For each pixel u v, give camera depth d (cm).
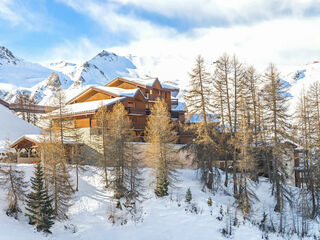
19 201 2658
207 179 3541
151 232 2472
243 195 2948
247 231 2616
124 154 3161
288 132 3062
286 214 3203
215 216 2770
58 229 2456
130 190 2986
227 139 3559
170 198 3016
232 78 3353
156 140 3247
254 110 3584
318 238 2712
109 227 2514
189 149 3497
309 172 3553
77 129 3509
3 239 2042
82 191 3048
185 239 2408
